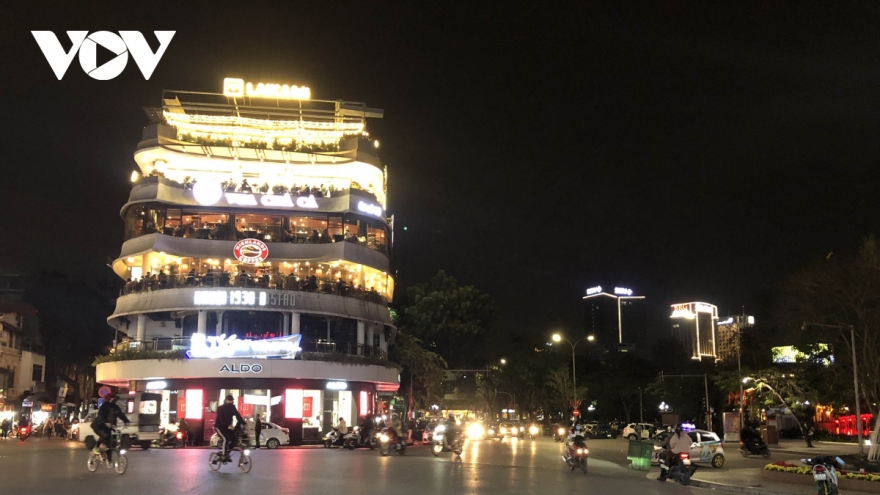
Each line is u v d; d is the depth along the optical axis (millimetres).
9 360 64125
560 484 19641
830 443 58000
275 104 49219
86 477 18234
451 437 31609
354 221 49562
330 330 49094
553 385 78812
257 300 44969
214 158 47969
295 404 46062
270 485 16812
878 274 34844
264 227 47781
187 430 42219
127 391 51031
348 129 49531
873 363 36844
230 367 43906
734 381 59531
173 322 47438
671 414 66875
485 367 86312
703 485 22516
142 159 48031
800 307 38250
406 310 71000
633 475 24891
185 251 45406
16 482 16953
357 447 39750
